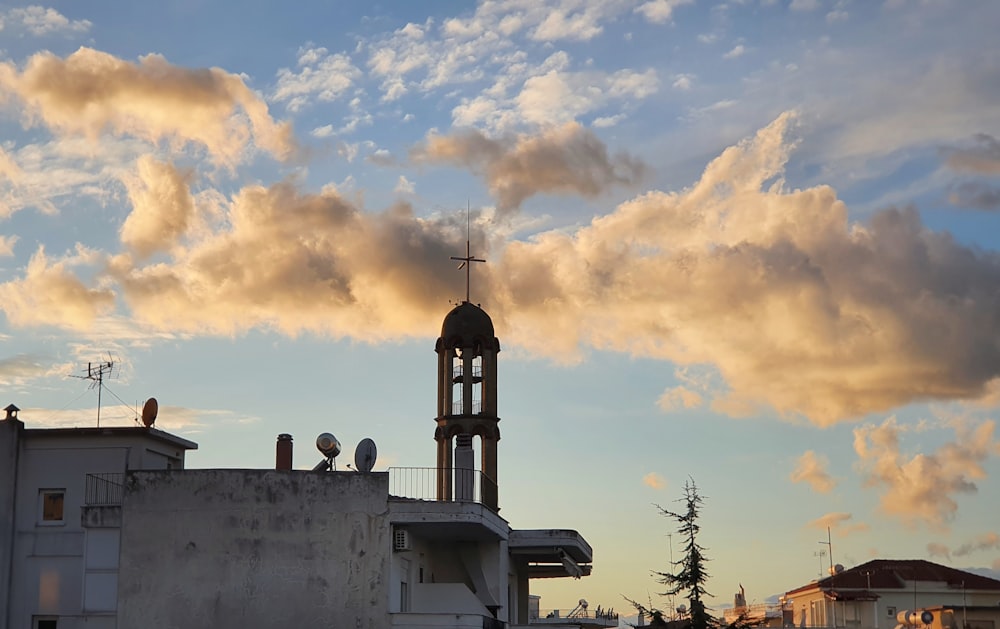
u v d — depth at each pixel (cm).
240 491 5275
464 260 7431
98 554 5453
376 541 5216
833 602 9438
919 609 9106
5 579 5722
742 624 6303
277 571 5203
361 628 5134
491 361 7212
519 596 7150
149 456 5941
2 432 5869
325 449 5516
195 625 5172
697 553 5922
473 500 5853
